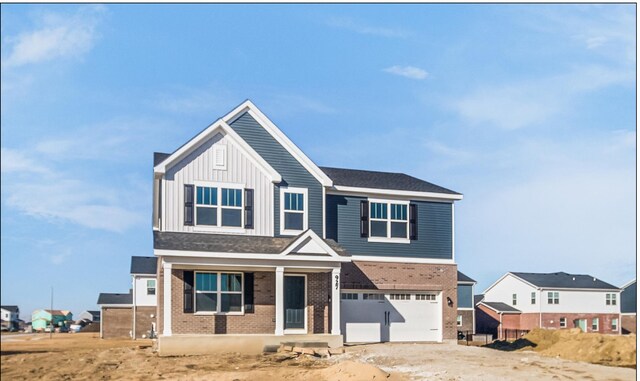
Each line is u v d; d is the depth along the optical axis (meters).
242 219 29.47
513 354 25.14
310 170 30.86
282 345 27.52
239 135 30.34
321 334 28.42
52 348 35.69
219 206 29.25
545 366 21.45
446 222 33.28
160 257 28.78
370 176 34.62
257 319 28.33
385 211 32.28
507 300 68.19
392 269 31.84
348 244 31.41
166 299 26.61
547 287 64.56
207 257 26.78
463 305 60.06
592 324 65.56
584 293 65.75
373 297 31.47
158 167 28.25
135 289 55.72
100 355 26.88
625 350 25.06
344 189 31.52
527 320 65.44
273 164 30.55
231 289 28.16
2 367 23.77
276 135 30.78
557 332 32.25
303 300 29.12
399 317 31.78
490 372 20.27
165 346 26.36
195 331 27.42
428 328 32.22
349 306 31.00
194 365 23.33
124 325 56.75
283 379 20.25
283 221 30.14
